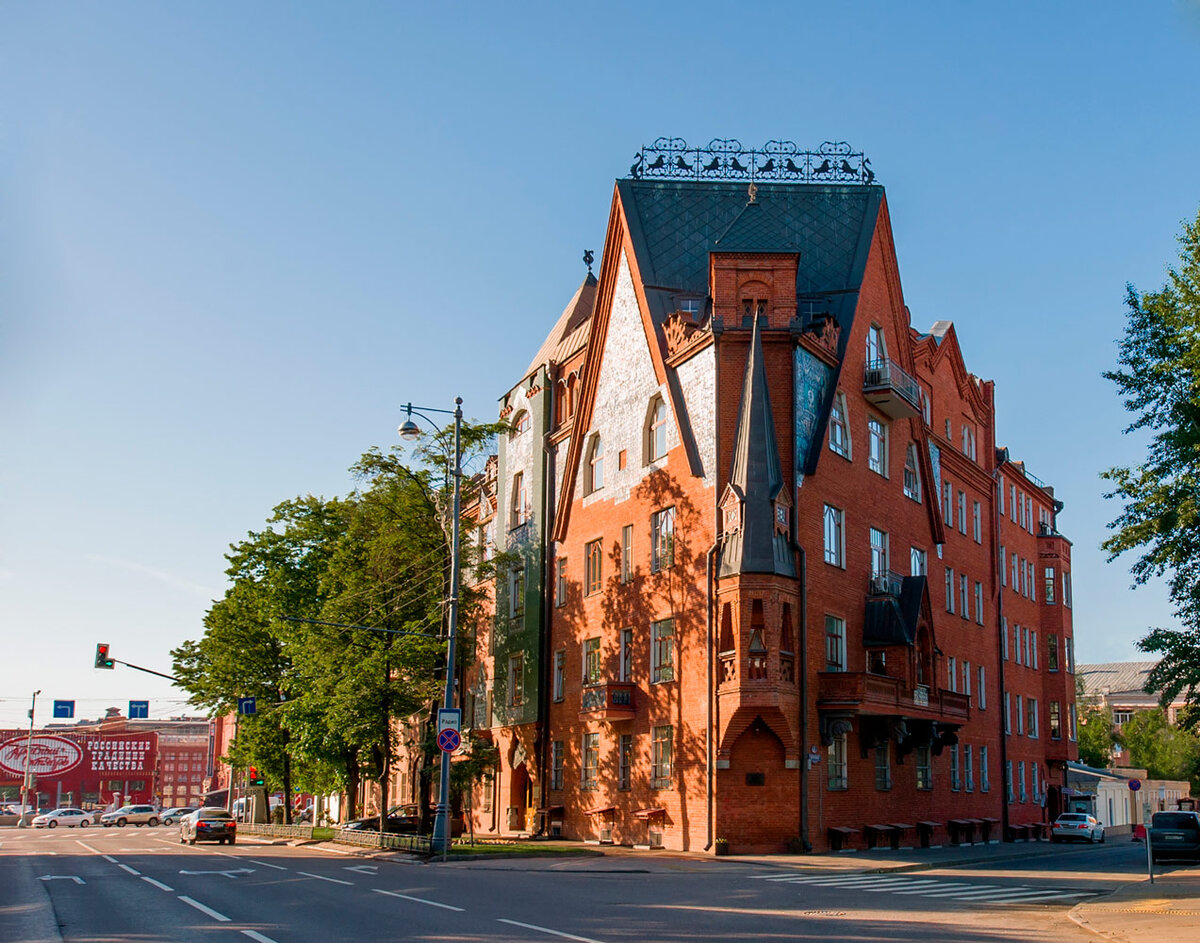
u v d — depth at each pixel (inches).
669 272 1722.4
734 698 1396.4
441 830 1278.3
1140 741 4596.5
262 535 2228.1
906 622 1657.2
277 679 2190.0
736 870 1170.6
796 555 1476.4
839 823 1491.1
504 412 2236.7
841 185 1819.6
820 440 1561.3
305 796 3912.4
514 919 681.6
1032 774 2426.2
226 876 1049.5
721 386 1524.4
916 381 1850.4
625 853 1402.6
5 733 5295.3
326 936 606.2
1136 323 1237.1
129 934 631.2
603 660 1734.7
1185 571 1216.2
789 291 1551.4
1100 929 676.7
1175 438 1192.2
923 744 1696.6
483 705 2219.5
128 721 6614.2
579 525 1865.2
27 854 1578.5
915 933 643.5
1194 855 1505.9
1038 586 2659.9
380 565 1764.3
